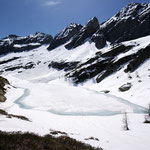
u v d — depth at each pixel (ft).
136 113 180.75
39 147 22.16
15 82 506.07
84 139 49.83
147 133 89.66
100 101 248.32
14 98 253.65
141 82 313.94
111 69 469.16
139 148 50.85
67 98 269.03
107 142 52.44
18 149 19.48
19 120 67.46
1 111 83.20
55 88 377.71
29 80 603.26
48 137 30.01
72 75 545.03
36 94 300.61
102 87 384.27
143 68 382.63
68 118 157.58
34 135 28.14
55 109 201.57
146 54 425.69
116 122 140.97
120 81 372.38
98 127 123.24
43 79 611.47
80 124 134.21
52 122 132.67
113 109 203.51
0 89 247.09
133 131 98.32
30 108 201.57
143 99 239.91
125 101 248.32
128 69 411.13
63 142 29.55
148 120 140.05
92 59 590.96
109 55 566.77
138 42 579.07
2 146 19.35
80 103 235.61
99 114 180.75
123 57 485.15
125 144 54.65
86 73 508.94
